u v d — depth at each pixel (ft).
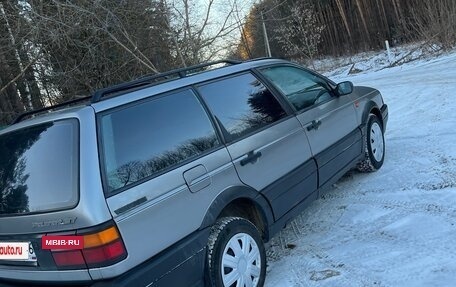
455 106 26.63
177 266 9.45
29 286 9.31
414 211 14.20
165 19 33.96
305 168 13.79
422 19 71.05
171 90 11.02
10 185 9.60
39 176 9.19
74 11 29.27
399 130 24.48
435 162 18.04
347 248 12.90
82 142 8.97
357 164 18.44
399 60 67.56
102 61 35.35
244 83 13.17
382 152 19.24
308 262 12.63
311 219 15.53
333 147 15.42
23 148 9.80
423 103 30.04
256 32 54.39
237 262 10.75
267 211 12.10
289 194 13.01
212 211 10.43
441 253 11.46
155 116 10.34
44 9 30.68
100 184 8.66
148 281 8.87
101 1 29.76
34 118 10.40
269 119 13.21
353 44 107.96
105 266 8.35
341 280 11.27
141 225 8.93
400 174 17.63
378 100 19.92
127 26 32.81
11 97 36.45
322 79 16.88
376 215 14.60
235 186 11.23
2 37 32.37
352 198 16.46
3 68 34.63
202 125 11.21
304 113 14.53
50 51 33.65
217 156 11.07
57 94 37.06
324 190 14.88
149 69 35.17
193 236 9.92
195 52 34.35
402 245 12.31
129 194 8.95
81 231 8.38
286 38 94.53
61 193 8.76
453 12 61.31
